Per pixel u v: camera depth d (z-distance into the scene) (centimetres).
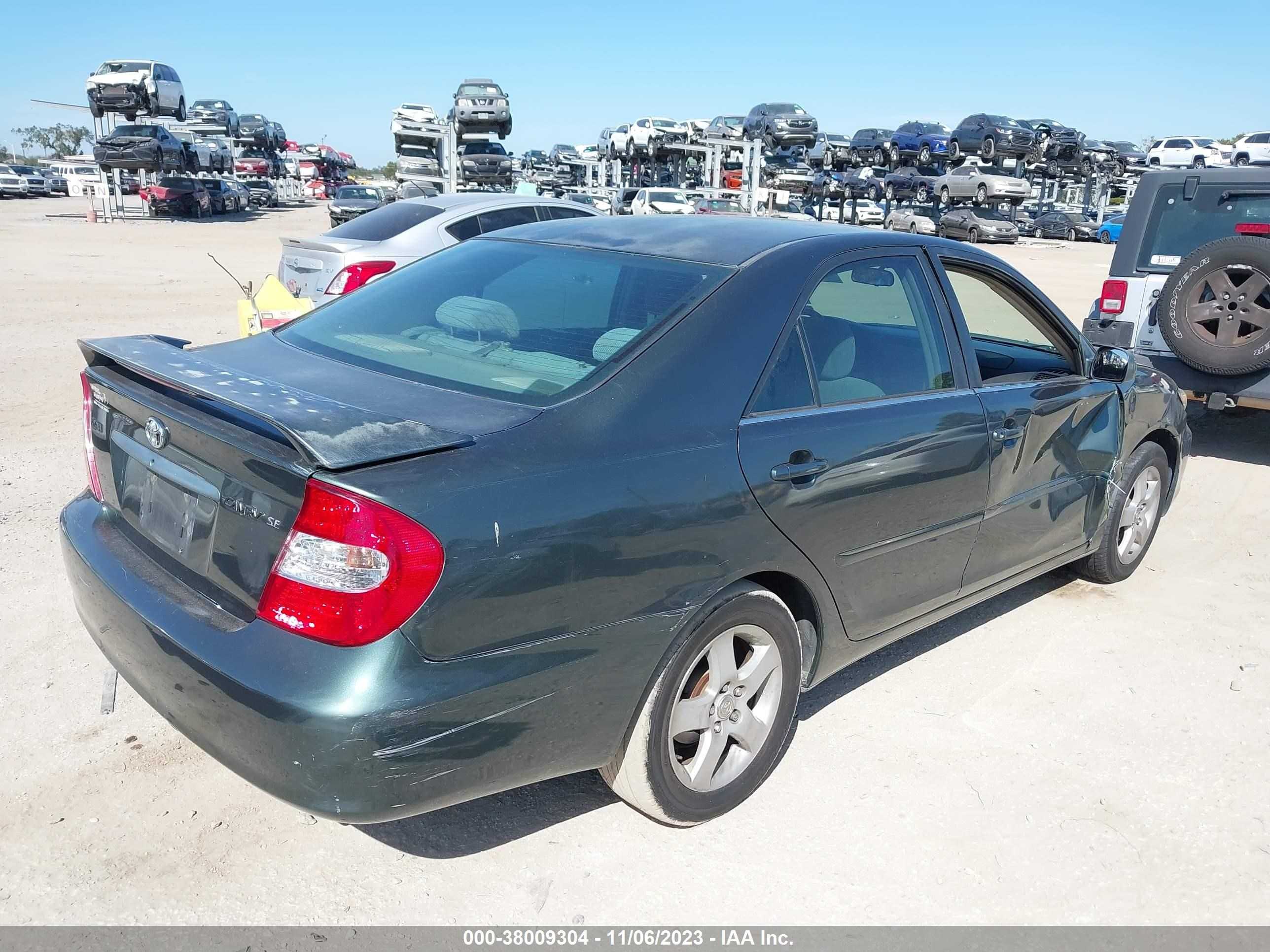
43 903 250
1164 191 747
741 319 287
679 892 265
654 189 3262
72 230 3080
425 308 318
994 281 388
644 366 266
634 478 250
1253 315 645
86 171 5388
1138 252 758
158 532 265
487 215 937
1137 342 755
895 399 328
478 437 235
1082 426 417
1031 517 398
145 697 255
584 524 238
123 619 253
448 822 291
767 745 304
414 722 216
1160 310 685
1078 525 437
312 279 886
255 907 253
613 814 298
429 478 221
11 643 381
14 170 5319
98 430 298
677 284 296
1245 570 519
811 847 286
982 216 4038
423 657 217
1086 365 424
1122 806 312
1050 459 399
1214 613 462
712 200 3269
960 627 438
